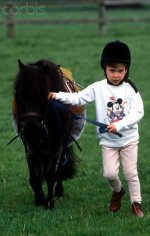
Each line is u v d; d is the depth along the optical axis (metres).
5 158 11.77
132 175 7.94
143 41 27.11
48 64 8.15
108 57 7.73
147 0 46.31
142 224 7.59
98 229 7.41
